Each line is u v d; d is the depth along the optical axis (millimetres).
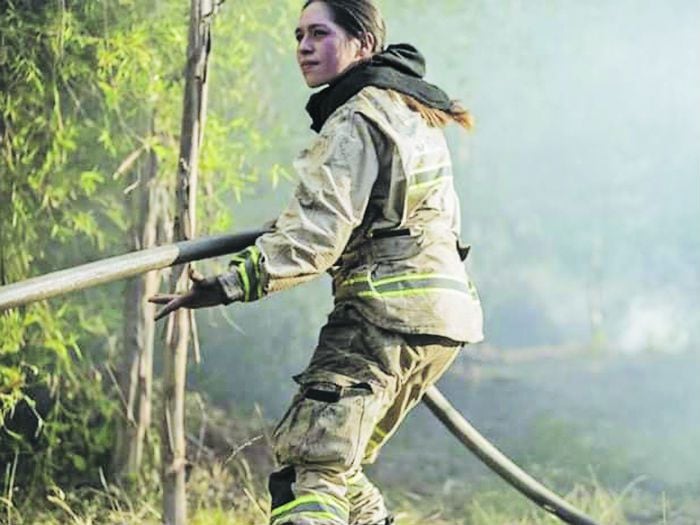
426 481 14641
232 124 12000
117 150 11992
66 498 12055
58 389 12336
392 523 8555
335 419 7488
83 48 11484
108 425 12688
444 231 7805
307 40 7875
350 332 7664
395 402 7941
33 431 12359
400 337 7629
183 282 10188
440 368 7926
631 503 13859
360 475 8398
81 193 12203
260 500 12602
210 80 12906
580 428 17156
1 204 11422
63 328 12570
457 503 13781
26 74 11078
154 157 12133
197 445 14344
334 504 7492
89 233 12000
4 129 11266
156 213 12336
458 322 7676
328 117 7766
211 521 11977
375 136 7527
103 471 12680
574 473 14883
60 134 11336
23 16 11070
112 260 7449
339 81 7848
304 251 7309
